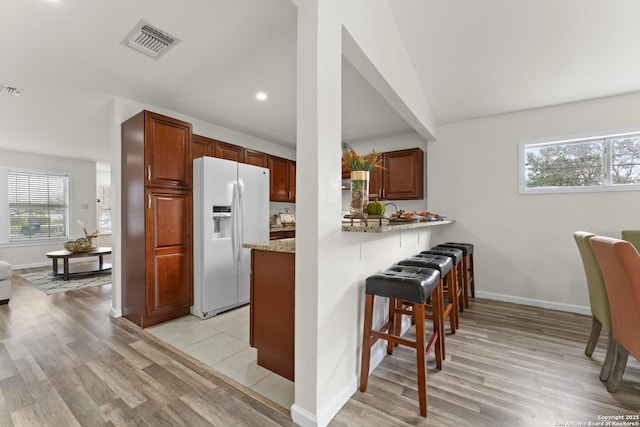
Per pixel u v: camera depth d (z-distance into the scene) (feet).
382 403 5.27
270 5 5.82
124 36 6.62
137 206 8.87
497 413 4.98
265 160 14.74
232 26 6.42
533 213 10.87
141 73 8.23
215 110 11.15
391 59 7.39
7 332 8.39
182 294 9.63
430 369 6.41
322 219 4.68
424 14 7.33
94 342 7.75
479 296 11.89
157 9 5.85
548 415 4.92
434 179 12.84
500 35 7.71
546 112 10.66
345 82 9.07
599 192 9.82
